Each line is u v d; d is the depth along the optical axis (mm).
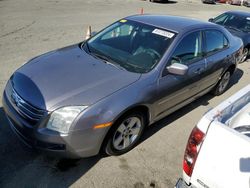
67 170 3414
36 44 8062
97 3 18406
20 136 3352
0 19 10531
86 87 3260
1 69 5965
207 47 4840
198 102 5719
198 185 2164
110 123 3197
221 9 26906
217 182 1990
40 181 3213
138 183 3375
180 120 4930
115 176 3426
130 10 17125
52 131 3014
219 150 1937
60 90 3191
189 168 2215
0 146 3658
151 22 4488
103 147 3479
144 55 3975
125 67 3781
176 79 4070
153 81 3688
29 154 3576
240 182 1844
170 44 4016
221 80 5859
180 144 4242
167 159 3871
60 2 16609
